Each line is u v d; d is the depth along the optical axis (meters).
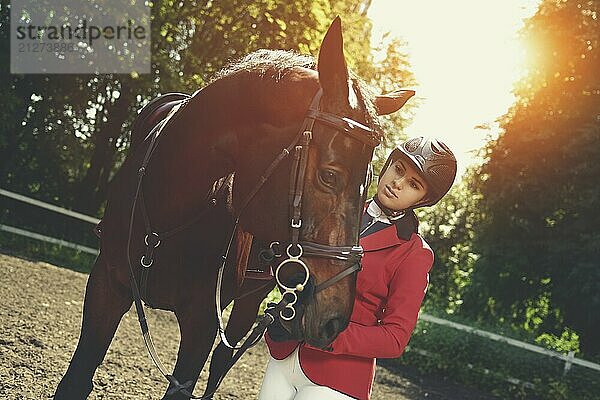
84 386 3.80
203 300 3.69
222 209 3.63
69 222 18.52
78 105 18.33
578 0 20.08
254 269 4.18
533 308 20.92
